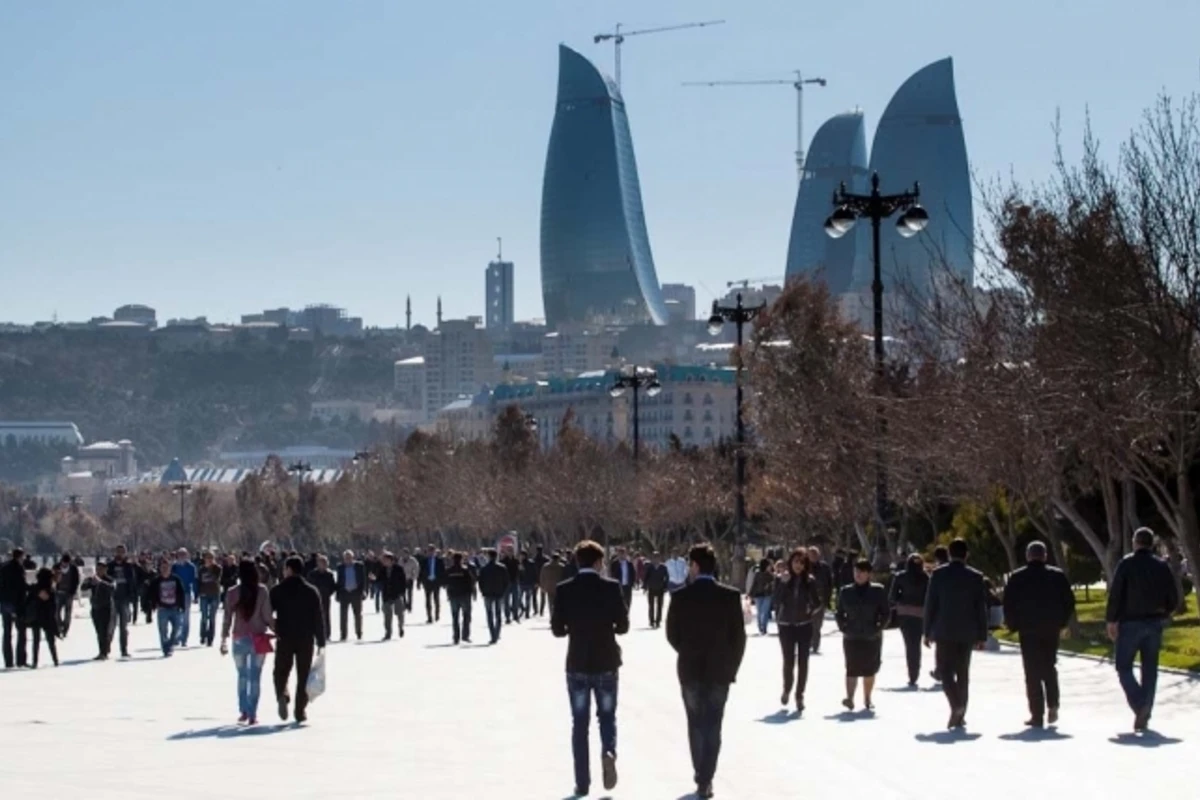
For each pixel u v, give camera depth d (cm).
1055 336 4891
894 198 5672
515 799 2283
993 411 5316
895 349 8819
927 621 3078
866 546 8100
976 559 7619
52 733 3172
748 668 4644
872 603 3391
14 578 5066
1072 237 4891
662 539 15625
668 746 2905
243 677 3328
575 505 16150
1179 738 2886
